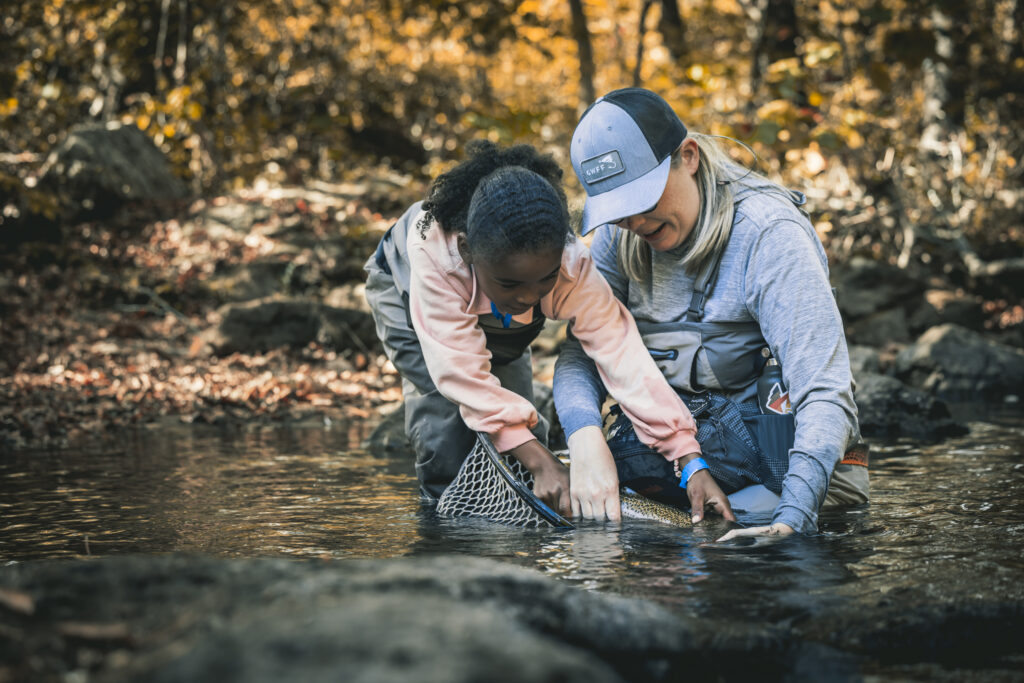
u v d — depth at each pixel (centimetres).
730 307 262
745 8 1099
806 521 225
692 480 255
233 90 1302
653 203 250
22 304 709
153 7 1161
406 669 92
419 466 285
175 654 101
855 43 1115
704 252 261
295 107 1454
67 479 332
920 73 1301
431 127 1545
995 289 989
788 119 812
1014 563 194
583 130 259
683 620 149
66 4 1109
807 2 1255
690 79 903
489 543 225
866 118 948
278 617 107
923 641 158
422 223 264
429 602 111
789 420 262
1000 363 658
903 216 966
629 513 254
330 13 1390
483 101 1467
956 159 1138
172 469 354
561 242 229
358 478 334
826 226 974
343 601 112
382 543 229
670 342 270
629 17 1728
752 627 149
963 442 410
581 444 261
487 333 274
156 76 1203
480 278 245
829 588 176
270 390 572
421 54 1573
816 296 247
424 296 260
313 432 469
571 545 220
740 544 214
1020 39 1431
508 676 93
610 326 270
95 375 583
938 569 189
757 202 261
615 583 181
